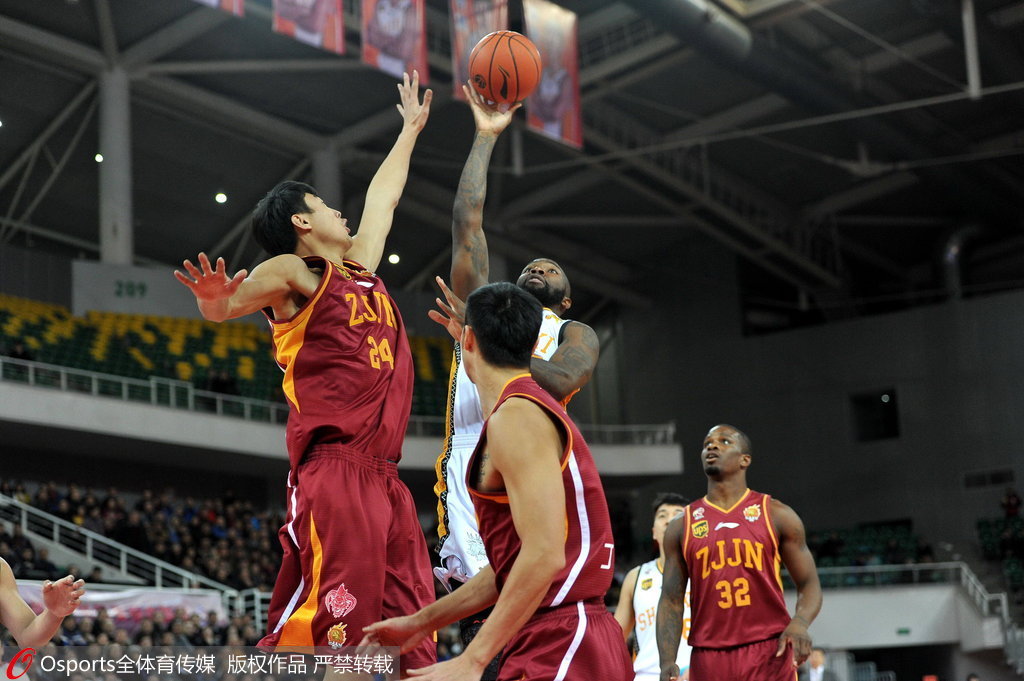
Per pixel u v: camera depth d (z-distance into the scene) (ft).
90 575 58.39
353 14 73.00
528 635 10.21
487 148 15.23
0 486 62.75
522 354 10.34
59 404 65.16
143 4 74.23
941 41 82.53
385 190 14.65
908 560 85.76
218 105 82.02
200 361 80.33
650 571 23.30
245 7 72.54
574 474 10.13
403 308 98.37
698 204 97.55
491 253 103.50
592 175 96.02
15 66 75.66
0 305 74.13
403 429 12.34
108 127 76.95
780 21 77.97
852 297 114.52
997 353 96.73
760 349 106.63
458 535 14.37
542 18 65.67
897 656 83.71
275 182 92.58
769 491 104.63
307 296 11.78
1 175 82.99
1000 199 96.78
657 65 81.66
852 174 99.09
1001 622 77.41
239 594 61.67
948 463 97.04
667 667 18.22
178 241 94.48
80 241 91.50
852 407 102.73
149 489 76.95
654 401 111.75
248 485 82.79
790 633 17.85
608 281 114.73
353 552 11.33
